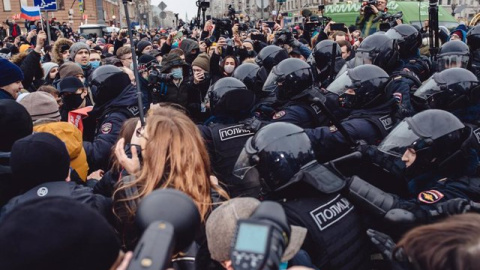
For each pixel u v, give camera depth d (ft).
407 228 6.05
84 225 3.02
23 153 6.59
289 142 6.50
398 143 7.46
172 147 6.36
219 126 10.17
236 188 9.45
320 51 15.47
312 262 5.95
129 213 6.16
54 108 10.57
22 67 17.89
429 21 16.06
